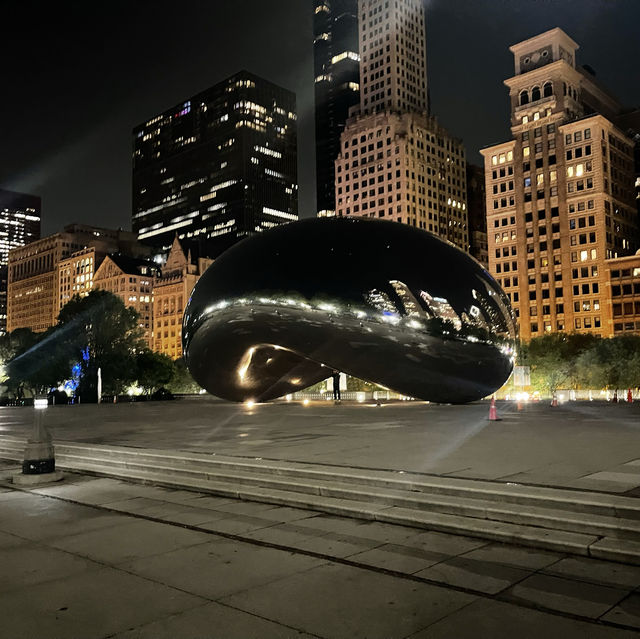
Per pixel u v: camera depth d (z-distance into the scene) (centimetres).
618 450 1252
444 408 2972
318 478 1051
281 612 536
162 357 8400
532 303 12900
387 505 896
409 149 15900
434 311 2227
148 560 697
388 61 17138
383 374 2378
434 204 16550
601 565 632
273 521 866
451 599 555
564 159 12588
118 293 18825
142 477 1230
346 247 2331
